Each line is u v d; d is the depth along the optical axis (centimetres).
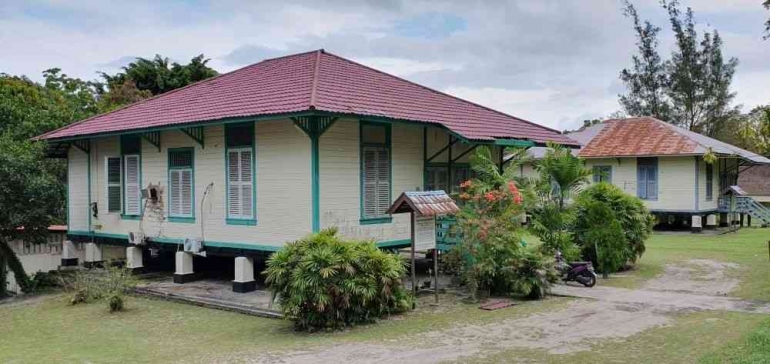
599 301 1166
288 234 1271
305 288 969
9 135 1706
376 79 1625
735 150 2888
